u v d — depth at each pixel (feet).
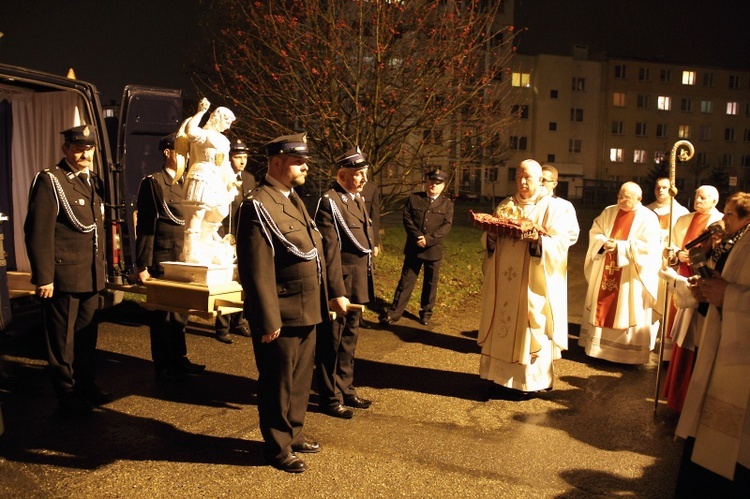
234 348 22.34
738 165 195.11
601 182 165.99
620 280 22.17
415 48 36.40
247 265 12.55
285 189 13.39
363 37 36.04
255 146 37.37
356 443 15.03
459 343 24.63
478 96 37.86
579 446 15.33
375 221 26.61
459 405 17.90
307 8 34.37
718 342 11.38
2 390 17.69
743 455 10.62
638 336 22.21
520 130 172.14
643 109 185.26
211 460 13.78
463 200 113.80
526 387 18.38
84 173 16.52
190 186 14.75
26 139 21.71
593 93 176.24
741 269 10.93
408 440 15.33
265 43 34.58
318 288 13.57
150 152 22.24
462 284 36.55
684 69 187.11
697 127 190.19
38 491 12.28
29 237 15.39
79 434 14.92
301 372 13.71
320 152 37.19
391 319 27.12
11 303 19.39
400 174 39.78
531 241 17.76
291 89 36.17
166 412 16.43
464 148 39.73
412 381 19.89
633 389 19.90
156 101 22.16
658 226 22.25
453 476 13.50
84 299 16.43
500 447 15.11
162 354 18.90
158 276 17.71
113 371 19.43
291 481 12.97
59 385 16.21
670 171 17.65
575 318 30.45
